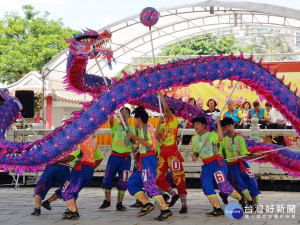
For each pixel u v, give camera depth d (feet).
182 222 26.30
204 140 28.55
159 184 30.55
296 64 60.13
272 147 33.78
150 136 27.84
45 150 26.71
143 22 28.91
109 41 29.76
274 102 29.91
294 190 43.55
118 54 63.10
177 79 27.50
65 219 28.04
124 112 30.19
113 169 31.65
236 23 51.98
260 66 29.68
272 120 48.93
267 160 34.17
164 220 26.96
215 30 61.57
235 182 29.66
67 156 28.14
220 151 30.25
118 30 55.01
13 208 33.01
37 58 132.77
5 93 29.99
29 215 29.81
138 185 28.40
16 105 29.96
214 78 28.12
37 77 84.94
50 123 82.99
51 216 29.37
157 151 30.94
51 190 45.47
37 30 141.28
